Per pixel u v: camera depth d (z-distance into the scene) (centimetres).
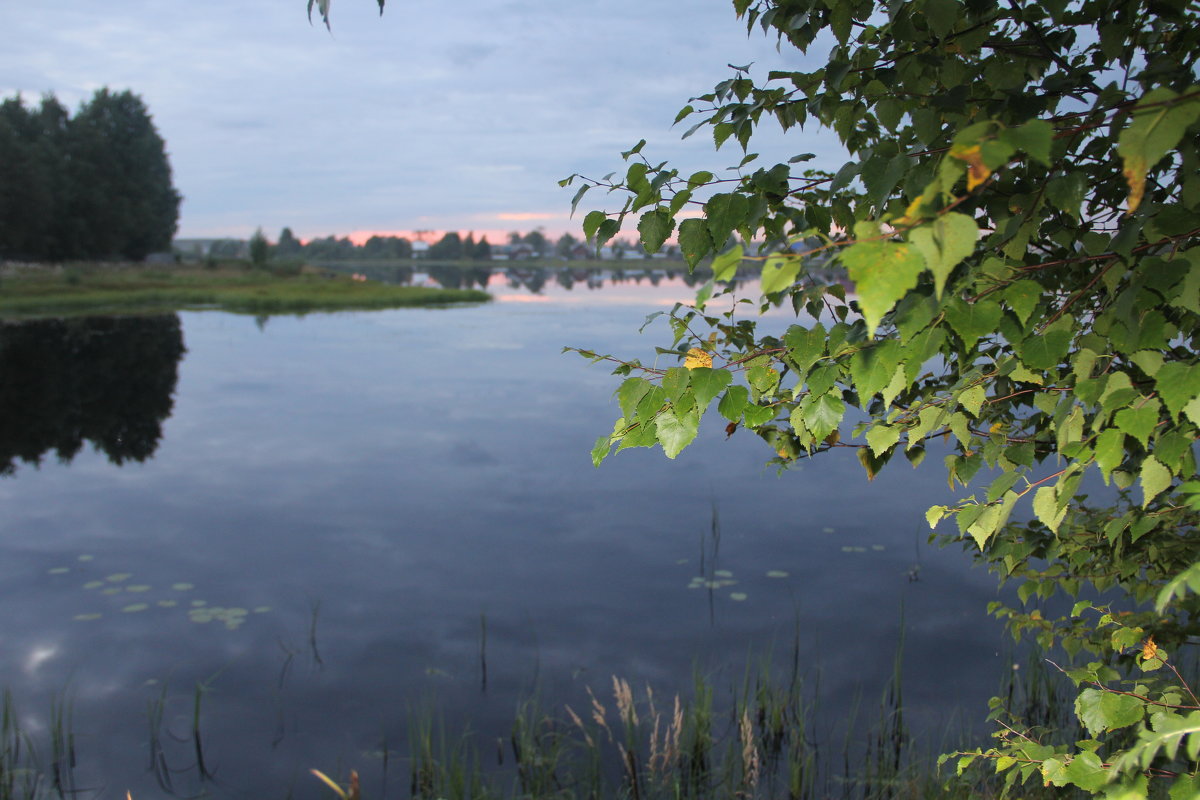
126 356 1825
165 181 6212
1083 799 253
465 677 434
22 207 4597
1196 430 117
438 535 662
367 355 1792
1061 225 171
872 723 374
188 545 648
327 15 158
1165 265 118
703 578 561
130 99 5938
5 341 2128
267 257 5622
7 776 341
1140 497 224
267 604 535
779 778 339
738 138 185
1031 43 165
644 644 466
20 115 5175
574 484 803
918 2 160
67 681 438
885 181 149
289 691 422
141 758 364
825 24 177
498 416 1130
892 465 848
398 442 984
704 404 135
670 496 759
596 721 388
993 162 80
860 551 604
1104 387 123
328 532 675
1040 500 133
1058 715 362
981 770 301
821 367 138
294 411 1188
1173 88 131
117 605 535
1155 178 160
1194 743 107
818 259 171
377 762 360
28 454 952
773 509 711
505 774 347
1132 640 159
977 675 415
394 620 506
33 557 624
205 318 2895
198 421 1126
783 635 470
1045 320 154
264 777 347
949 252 81
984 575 550
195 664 454
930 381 194
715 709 396
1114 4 154
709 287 92
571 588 551
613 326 2348
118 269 5278
